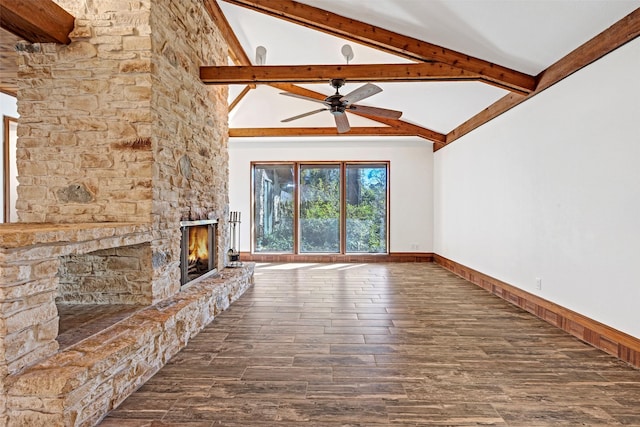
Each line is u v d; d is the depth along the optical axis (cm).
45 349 208
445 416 215
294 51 540
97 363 206
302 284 577
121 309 308
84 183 318
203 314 363
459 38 379
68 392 185
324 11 395
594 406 226
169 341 290
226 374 267
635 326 278
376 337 342
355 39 412
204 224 452
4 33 307
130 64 316
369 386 250
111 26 316
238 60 575
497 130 507
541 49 356
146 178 316
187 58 392
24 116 321
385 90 586
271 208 827
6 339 183
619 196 291
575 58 339
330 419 212
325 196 826
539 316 404
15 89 473
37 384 183
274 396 237
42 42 315
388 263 795
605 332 307
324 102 448
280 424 207
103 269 323
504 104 479
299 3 395
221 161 512
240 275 496
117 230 264
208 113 458
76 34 317
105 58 317
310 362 287
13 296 186
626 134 284
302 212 827
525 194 433
